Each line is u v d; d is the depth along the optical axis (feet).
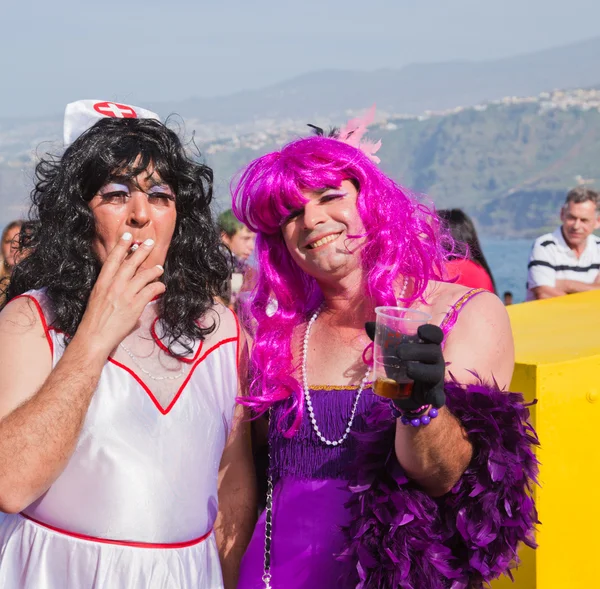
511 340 6.40
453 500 5.72
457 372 6.02
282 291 7.13
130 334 6.38
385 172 6.80
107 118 6.45
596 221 20.57
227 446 7.01
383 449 5.87
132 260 5.92
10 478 5.19
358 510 5.95
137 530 5.83
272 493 6.86
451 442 5.45
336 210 6.54
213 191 6.92
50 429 5.30
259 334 7.02
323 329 7.00
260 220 6.90
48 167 6.65
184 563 6.08
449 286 6.68
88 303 5.79
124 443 5.92
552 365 6.99
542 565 7.04
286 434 6.65
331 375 6.75
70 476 5.82
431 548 5.66
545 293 20.57
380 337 5.07
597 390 7.30
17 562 5.87
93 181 6.12
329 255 6.57
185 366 6.42
